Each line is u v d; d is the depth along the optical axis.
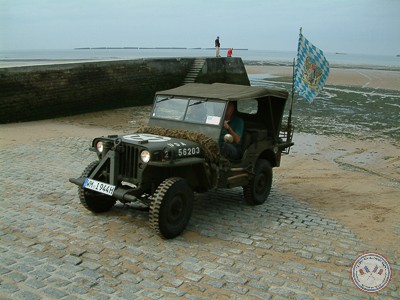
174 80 28.81
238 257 5.14
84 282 4.30
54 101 19.64
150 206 5.41
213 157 6.08
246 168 6.87
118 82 23.92
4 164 9.38
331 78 49.22
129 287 4.26
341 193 8.91
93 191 6.08
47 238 5.37
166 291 4.22
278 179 9.95
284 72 57.84
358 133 17.39
